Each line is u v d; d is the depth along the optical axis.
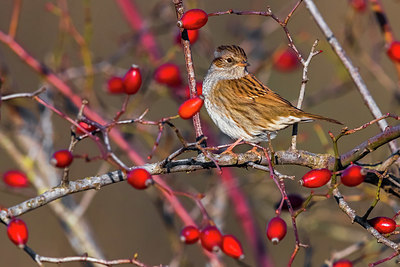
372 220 6.32
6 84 10.25
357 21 11.01
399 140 10.06
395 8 15.42
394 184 7.23
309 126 14.76
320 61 15.77
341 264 7.45
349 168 5.85
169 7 12.11
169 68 9.69
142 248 14.30
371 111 8.71
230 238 5.75
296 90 15.69
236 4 15.70
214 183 10.87
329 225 10.86
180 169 6.85
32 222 13.98
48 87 10.41
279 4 15.89
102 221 14.37
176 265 9.91
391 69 15.10
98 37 15.37
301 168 12.07
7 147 10.09
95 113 10.12
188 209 12.62
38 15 15.10
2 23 14.96
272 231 5.63
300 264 13.62
